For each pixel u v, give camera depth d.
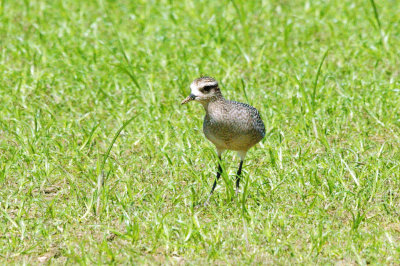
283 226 10.13
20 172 12.28
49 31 20.28
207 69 17.38
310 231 10.02
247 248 9.55
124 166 12.68
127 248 9.51
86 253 9.41
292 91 15.63
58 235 10.15
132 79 15.90
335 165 12.04
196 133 14.04
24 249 9.72
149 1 23.19
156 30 20.52
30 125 14.27
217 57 17.67
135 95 15.80
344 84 16.12
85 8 22.72
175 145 13.42
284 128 14.28
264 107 14.92
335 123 14.34
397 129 14.21
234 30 20.36
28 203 11.25
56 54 18.33
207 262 9.16
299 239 9.88
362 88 16.14
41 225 10.28
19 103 15.52
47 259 9.48
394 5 22.27
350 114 14.77
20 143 13.24
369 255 9.26
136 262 9.23
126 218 10.16
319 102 15.13
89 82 16.84
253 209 10.83
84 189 11.77
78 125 14.48
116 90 16.55
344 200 10.97
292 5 22.94
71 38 19.67
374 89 15.72
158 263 9.23
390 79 16.30
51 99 15.97
